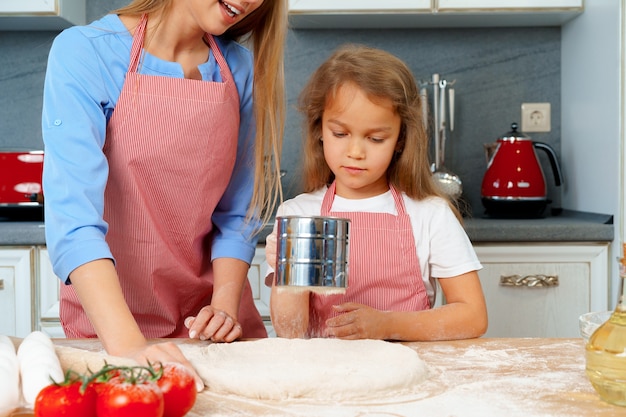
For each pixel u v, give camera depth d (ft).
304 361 3.39
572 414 2.72
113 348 3.35
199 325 3.99
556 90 8.99
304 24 8.61
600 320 3.62
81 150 3.84
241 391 3.00
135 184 4.32
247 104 4.81
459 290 4.74
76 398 2.29
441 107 8.37
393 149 4.78
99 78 4.14
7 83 8.81
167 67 4.35
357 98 4.57
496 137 9.00
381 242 4.86
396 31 8.90
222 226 4.83
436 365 3.47
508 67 8.96
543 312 7.37
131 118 4.24
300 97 5.47
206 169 4.45
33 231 7.13
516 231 7.29
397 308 4.84
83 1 8.68
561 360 3.56
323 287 3.26
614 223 7.40
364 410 2.80
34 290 7.20
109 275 3.58
